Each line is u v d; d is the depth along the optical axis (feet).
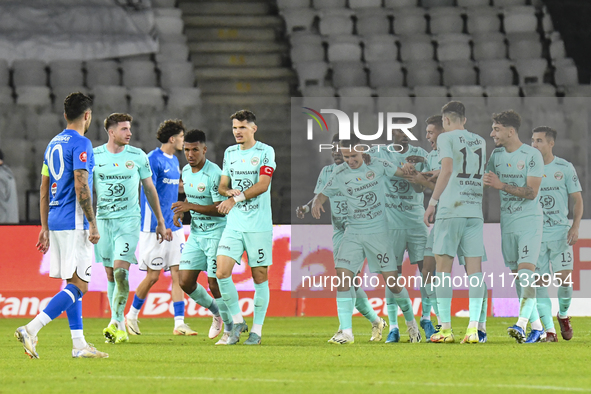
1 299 123.85
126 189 83.56
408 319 80.48
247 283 127.75
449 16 186.70
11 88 163.94
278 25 189.67
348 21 187.32
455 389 44.73
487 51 182.09
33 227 125.80
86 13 175.63
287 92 176.65
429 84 177.47
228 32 187.21
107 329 81.35
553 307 123.65
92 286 126.82
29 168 147.33
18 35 170.81
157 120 149.89
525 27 184.44
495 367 55.67
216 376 51.08
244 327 84.94
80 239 60.85
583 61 180.24
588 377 50.29
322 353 66.39
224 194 76.74
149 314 127.65
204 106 150.51
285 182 144.36
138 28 176.96
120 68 172.45
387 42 182.19
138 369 55.21
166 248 93.81
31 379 49.83
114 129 83.61
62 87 167.63
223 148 148.97
